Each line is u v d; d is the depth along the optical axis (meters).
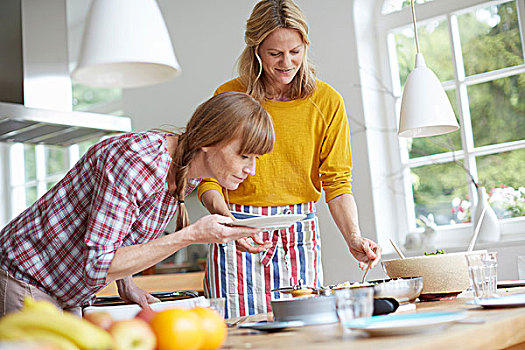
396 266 1.69
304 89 2.07
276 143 2.07
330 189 2.11
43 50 3.83
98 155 1.50
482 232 3.41
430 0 3.87
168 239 1.42
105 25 2.16
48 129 3.85
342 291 1.06
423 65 2.17
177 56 4.82
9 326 0.66
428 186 3.82
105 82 2.50
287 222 1.54
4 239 1.60
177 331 0.80
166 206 1.61
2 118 3.45
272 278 2.06
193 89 4.73
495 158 3.63
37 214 1.58
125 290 1.88
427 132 2.28
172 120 4.85
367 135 3.86
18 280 1.56
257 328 1.19
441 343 0.84
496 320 1.01
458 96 3.77
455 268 1.64
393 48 4.00
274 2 1.96
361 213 3.85
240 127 1.47
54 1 3.92
